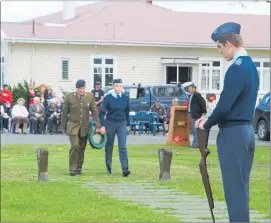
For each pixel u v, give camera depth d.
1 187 17.16
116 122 20.08
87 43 53.25
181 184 18.12
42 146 30.48
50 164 23.27
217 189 17.09
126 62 54.50
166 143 32.81
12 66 52.16
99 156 26.36
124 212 13.93
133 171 21.19
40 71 52.69
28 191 16.52
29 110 39.78
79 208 14.34
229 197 9.93
